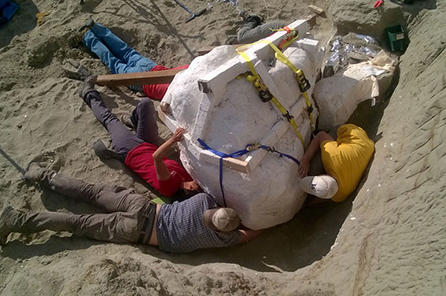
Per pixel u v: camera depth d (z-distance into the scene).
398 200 2.74
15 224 3.33
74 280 2.71
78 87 4.61
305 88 3.32
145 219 3.27
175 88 3.36
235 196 3.19
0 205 3.68
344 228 3.02
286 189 3.21
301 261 3.21
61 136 4.17
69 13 5.49
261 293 2.71
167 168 3.47
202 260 3.27
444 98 2.91
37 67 4.98
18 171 3.88
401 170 2.90
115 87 4.66
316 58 3.51
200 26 5.12
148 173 3.68
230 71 3.03
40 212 3.39
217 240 3.23
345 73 3.87
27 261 3.29
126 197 3.40
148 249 3.30
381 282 2.41
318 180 3.12
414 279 2.25
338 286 2.62
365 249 2.69
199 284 2.68
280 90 3.22
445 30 3.49
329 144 3.30
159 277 2.72
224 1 5.38
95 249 3.25
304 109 3.48
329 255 2.94
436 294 2.09
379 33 4.31
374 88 3.75
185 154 3.38
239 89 3.10
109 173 3.84
